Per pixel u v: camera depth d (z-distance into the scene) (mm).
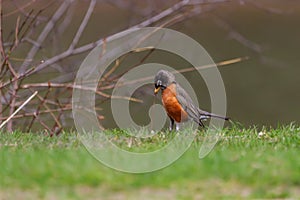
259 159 10414
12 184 9758
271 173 9836
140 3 20281
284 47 31609
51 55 19812
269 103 24578
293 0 30484
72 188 9641
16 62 19344
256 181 9711
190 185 9672
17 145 12008
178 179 9836
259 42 31750
